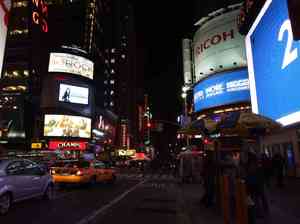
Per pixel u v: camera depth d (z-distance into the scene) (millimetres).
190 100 63344
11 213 8758
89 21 92125
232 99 46844
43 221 7766
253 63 28844
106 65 111188
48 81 64062
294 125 19312
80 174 15352
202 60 54594
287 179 18656
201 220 7699
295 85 18531
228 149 8469
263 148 26047
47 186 11547
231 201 7953
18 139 66500
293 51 18750
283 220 7445
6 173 9023
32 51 77125
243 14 30812
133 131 139500
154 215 8750
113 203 11000
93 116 70375
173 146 96562
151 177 26469
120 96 119125
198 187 16703
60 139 60031
